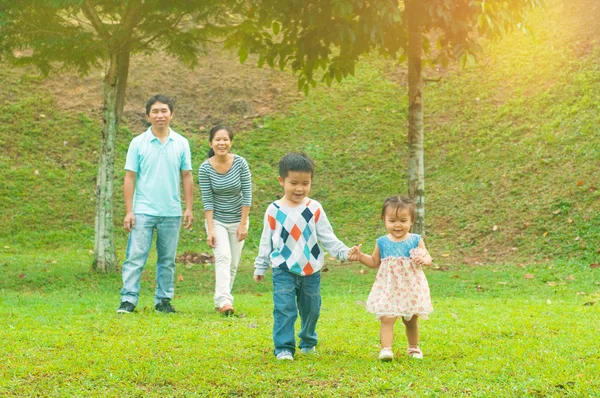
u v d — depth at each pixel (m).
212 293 9.47
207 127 17.12
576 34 16.72
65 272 10.45
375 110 17.14
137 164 6.80
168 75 18.48
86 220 13.84
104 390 3.89
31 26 10.02
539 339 5.10
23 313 6.54
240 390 3.88
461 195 13.59
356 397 3.72
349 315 6.47
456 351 4.79
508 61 17.06
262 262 4.79
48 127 16.27
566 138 13.75
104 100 10.55
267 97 18.05
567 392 3.72
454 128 15.74
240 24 10.54
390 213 4.64
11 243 12.84
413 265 4.61
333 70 10.73
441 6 9.12
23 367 4.29
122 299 6.72
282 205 4.76
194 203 14.84
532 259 10.92
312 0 9.60
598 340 4.98
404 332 5.52
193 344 5.00
